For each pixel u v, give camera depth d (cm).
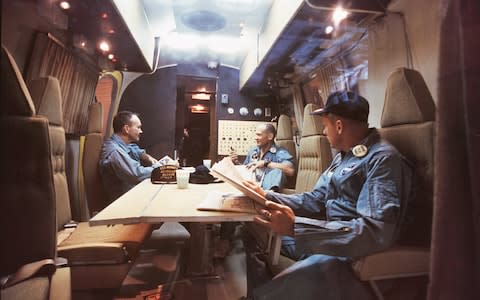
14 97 60
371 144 121
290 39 218
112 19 186
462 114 57
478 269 54
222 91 390
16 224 62
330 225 101
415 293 83
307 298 102
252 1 237
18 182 62
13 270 62
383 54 162
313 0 163
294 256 125
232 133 390
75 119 212
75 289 112
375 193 101
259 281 127
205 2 245
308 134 242
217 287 169
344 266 101
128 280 168
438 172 61
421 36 129
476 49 55
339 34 194
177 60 367
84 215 202
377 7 156
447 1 60
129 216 97
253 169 265
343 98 133
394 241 95
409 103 109
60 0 142
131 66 309
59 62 174
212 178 205
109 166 216
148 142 364
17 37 61
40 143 68
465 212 56
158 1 247
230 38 310
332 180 133
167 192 157
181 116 375
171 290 163
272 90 365
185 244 217
